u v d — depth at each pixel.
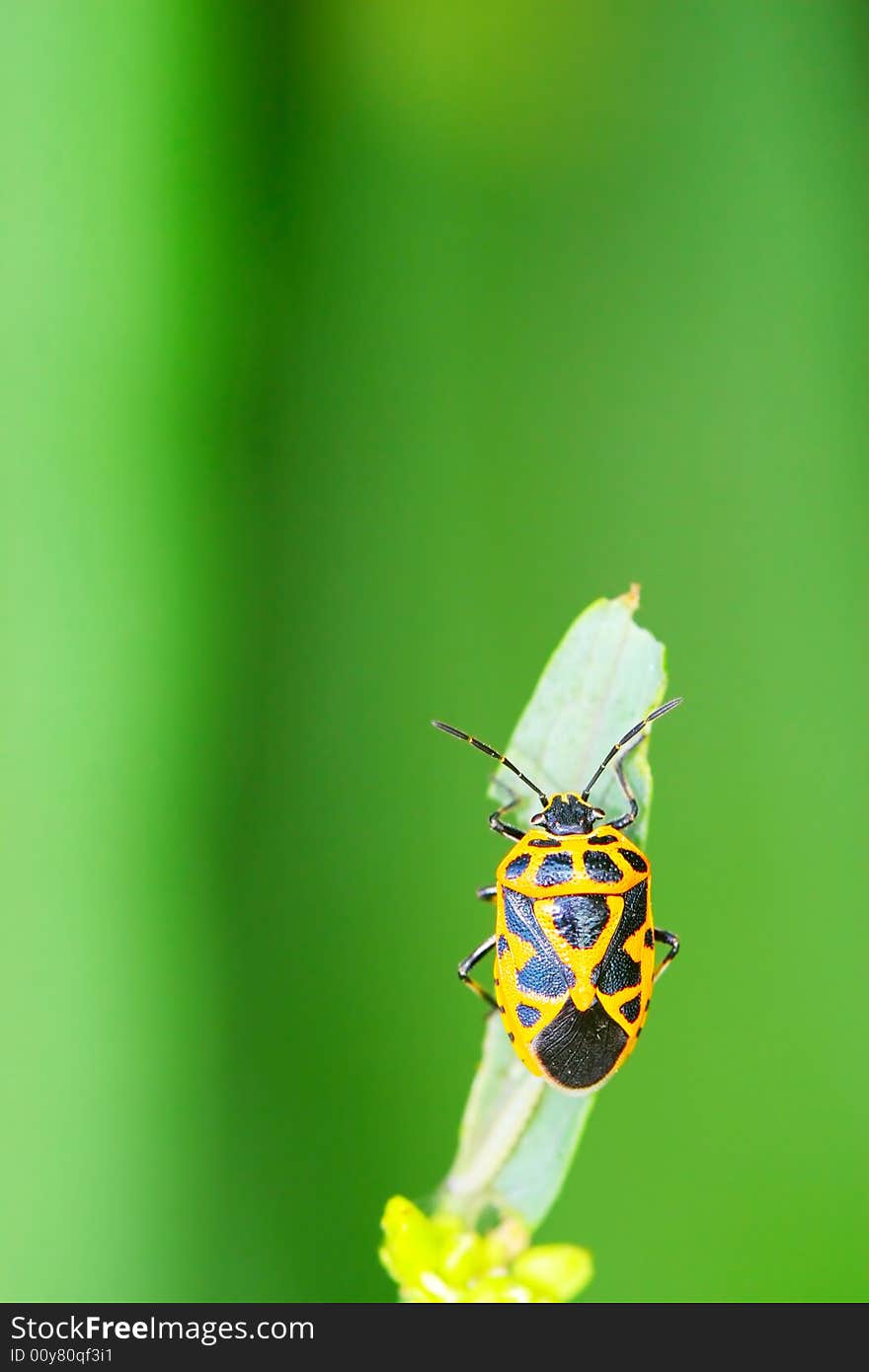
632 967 0.14
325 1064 0.16
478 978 0.16
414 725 0.16
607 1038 0.14
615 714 0.14
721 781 0.16
